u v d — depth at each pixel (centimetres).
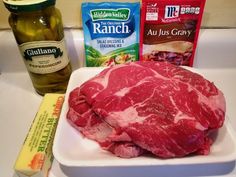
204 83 52
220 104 49
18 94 69
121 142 45
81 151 49
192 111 46
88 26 61
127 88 50
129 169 47
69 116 51
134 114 45
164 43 63
